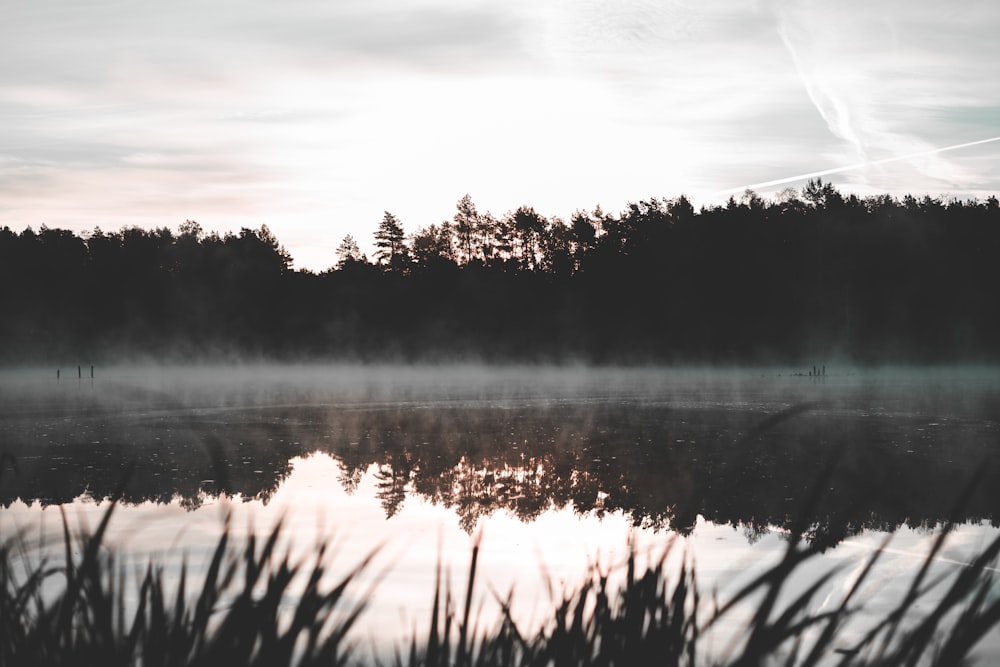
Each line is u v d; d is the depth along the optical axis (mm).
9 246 98062
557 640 1657
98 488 15023
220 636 1434
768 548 9000
